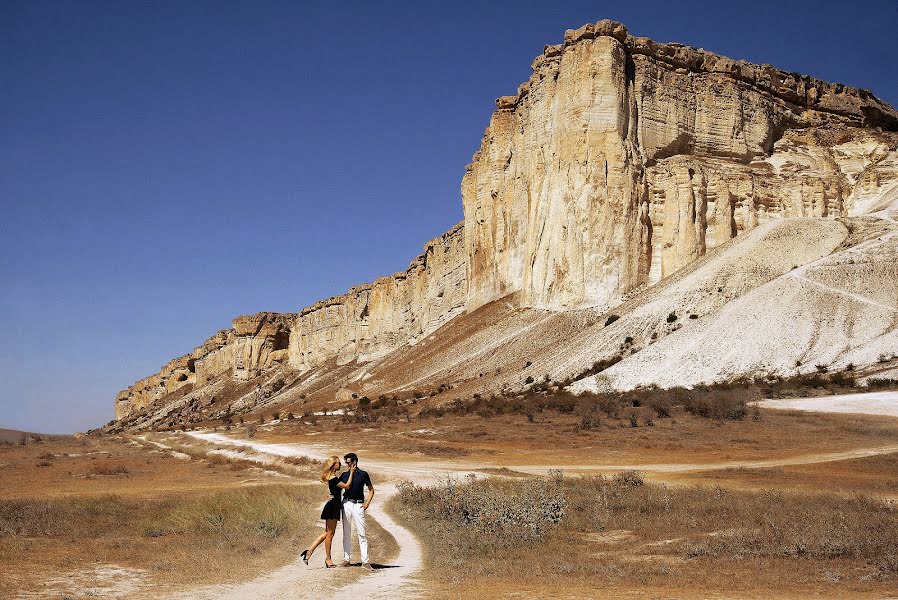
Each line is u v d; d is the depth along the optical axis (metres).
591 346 75.12
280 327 194.88
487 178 115.62
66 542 17.11
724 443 39.12
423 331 132.25
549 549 16.05
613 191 88.81
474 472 33.78
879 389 49.94
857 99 116.56
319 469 37.81
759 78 105.88
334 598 10.98
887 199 90.94
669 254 88.25
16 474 39.81
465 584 12.23
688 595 11.29
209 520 19.88
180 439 70.31
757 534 16.28
